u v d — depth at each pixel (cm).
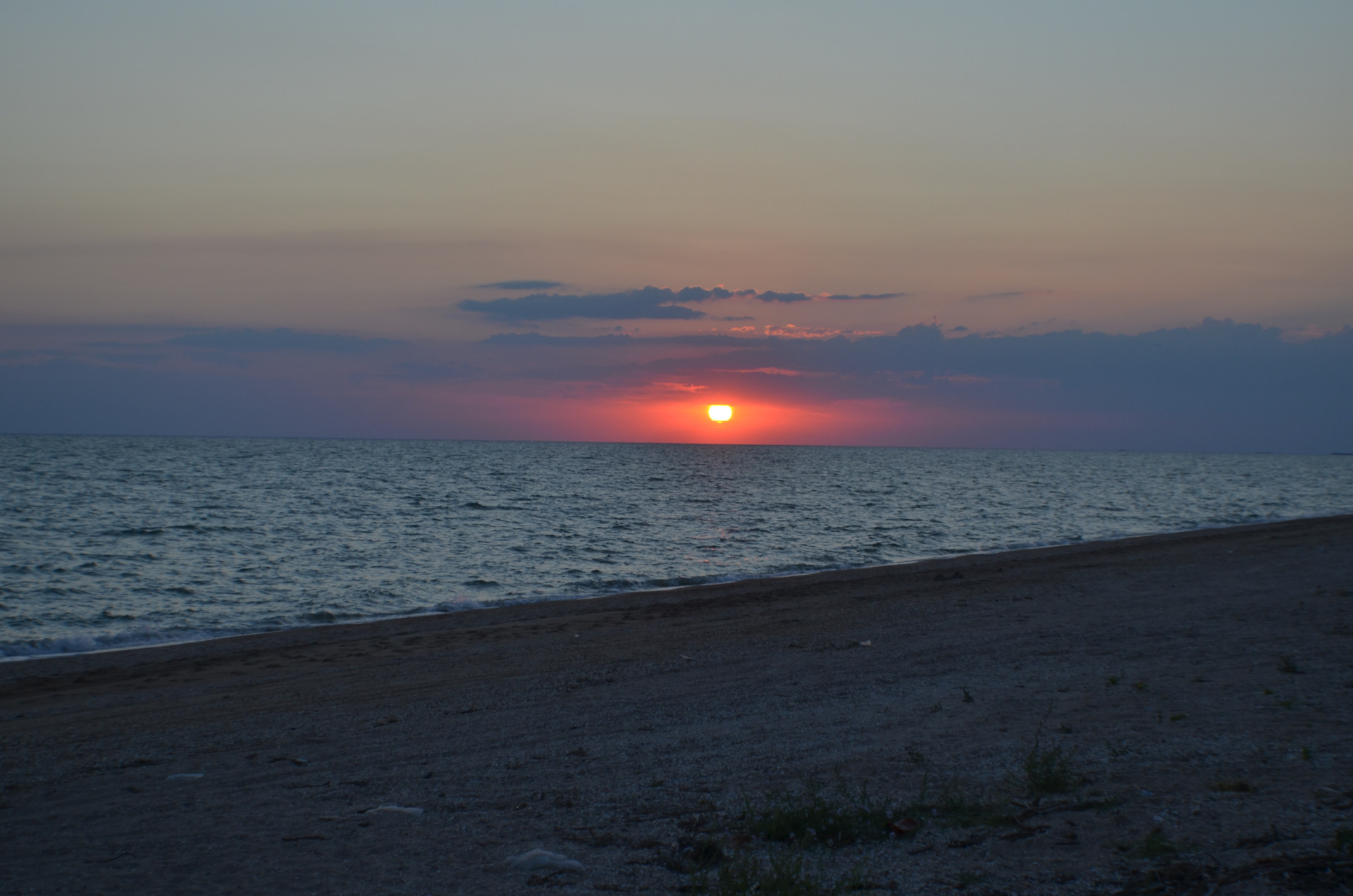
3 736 938
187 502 5372
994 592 1842
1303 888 393
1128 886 414
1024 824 518
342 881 484
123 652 1497
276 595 2272
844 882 448
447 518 4484
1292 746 636
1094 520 4531
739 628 1529
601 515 4803
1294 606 1391
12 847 570
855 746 745
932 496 6550
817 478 9806
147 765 795
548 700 1016
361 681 1186
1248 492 7331
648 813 595
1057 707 831
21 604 2117
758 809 588
